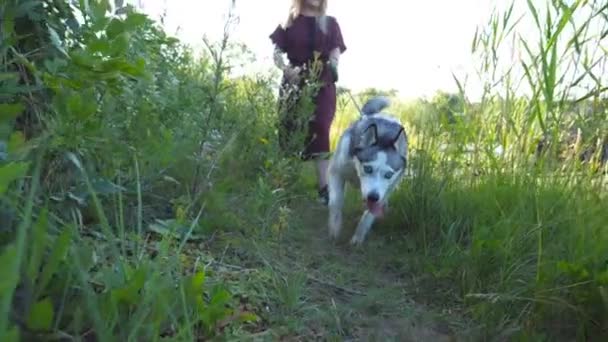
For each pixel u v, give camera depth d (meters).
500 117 4.61
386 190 4.53
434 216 4.47
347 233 4.66
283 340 2.67
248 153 4.85
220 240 3.63
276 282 3.11
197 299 2.23
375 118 4.86
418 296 3.54
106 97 2.64
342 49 5.93
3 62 2.41
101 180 2.59
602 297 2.85
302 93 5.25
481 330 3.02
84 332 1.83
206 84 4.36
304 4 5.77
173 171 3.98
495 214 4.05
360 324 3.01
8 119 1.82
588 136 3.99
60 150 2.23
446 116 5.31
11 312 1.62
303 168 5.73
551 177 4.04
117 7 2.78
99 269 2.26
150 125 3.36
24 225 1.43
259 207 4.08
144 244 2.63
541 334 2.88
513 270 3.35
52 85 2.15
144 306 1.87
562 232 3.52
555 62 3.79
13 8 2.26
